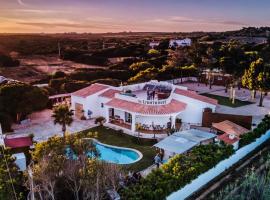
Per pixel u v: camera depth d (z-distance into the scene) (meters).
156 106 47.78
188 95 52.09
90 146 29.58
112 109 53.38
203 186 32.06
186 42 158.50
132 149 41.38
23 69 108.12
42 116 54.62
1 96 48.59
